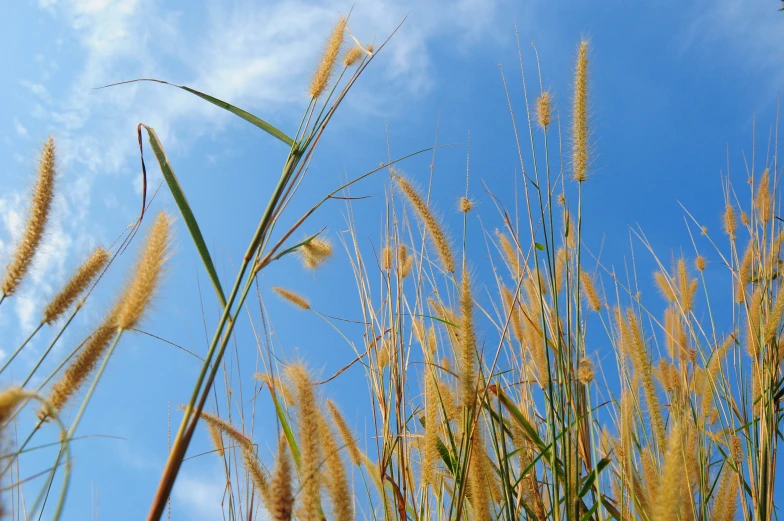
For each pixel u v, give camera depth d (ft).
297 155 1.68
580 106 2.18
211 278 1.54
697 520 1.80
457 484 1.81
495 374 2.11
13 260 1.61
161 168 1.61
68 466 0.96
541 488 2.10
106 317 1.45
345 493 1.36
